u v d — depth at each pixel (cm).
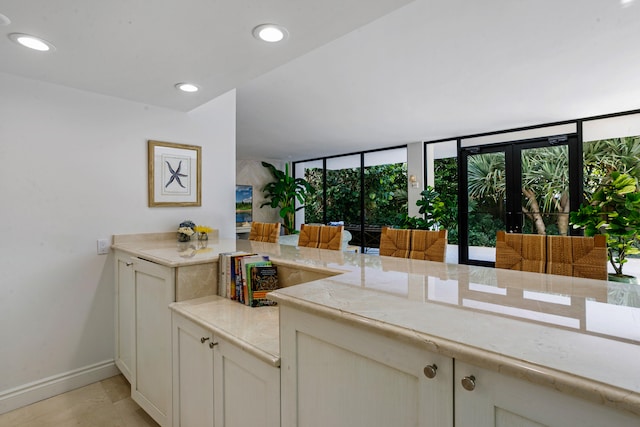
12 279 203
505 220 508
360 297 99
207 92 235
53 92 218
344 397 85
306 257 185
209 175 302
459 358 63
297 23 148
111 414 194
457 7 191
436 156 588
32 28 150
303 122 457
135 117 255
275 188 762
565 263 155
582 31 219
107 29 151
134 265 197
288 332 99
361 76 296
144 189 261
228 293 171
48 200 216
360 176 704
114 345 242
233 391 120
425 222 557
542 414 56
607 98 357
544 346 64
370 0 133
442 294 102
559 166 459
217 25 149
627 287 111
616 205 329
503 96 350
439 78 300
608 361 57
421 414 71
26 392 204
